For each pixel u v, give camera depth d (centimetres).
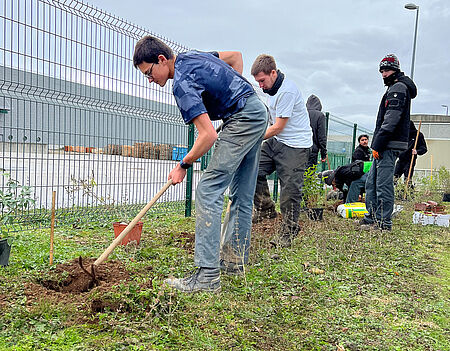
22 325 247
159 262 388
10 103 514
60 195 884
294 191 484
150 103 668
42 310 264
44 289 304
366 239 539
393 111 560
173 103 703
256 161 372
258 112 336
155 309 263
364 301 325
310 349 246
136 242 437
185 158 325
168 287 287
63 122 564
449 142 1634
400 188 992
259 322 275
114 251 419
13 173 1162
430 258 468
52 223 355
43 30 502
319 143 777
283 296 326
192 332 252
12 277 324
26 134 548
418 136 1121
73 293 308
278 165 491
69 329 249
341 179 821
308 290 340
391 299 334
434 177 1311
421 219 692
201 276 322
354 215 727
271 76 475
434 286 371
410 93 578
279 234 483
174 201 795
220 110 334
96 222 586
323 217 691
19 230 499
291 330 269
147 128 665
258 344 248
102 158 618
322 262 412
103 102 589
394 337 266
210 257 323
